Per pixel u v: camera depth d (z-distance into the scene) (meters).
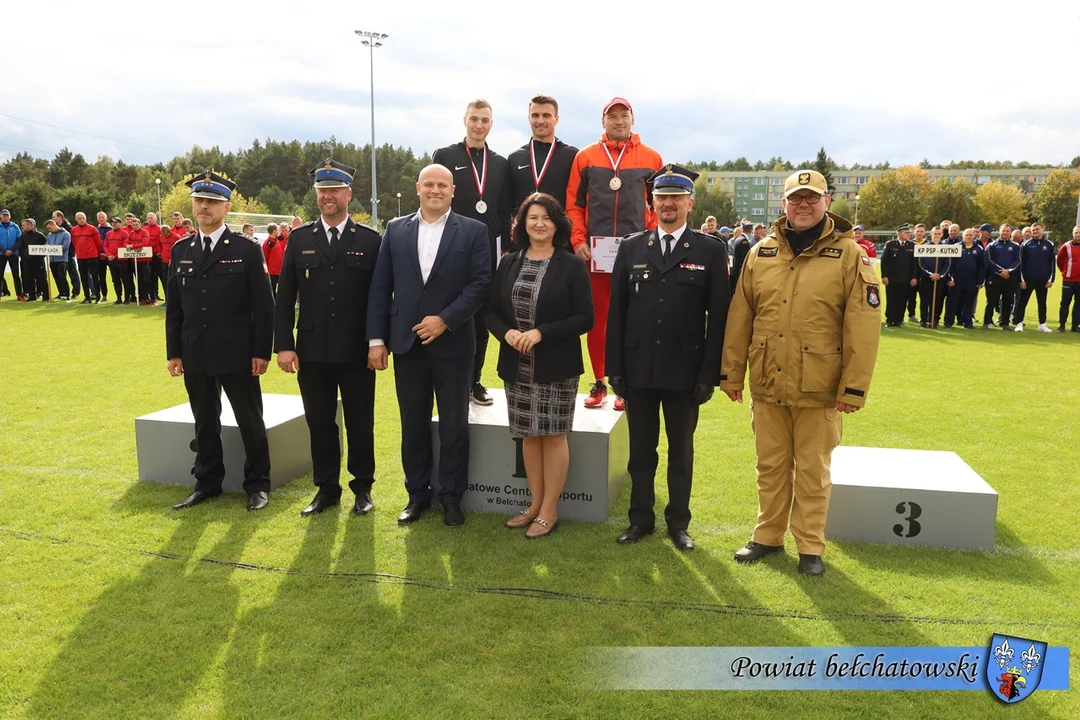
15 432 5.73
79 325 11.83
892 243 13.30
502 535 3.91
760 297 3.50
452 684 2.54
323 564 3.49
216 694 2.48
